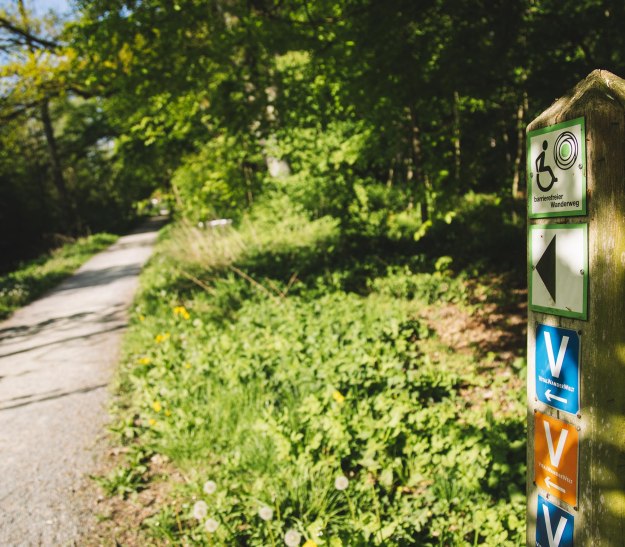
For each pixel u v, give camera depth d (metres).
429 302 7.66
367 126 8.05
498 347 5.80
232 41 6.49
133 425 4.83
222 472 3.71
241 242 12.53
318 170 10.91
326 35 6.31
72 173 39.31
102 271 17.70
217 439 4.18
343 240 11.32
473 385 4.96
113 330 8.82
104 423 4.93
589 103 1.35
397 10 5.35
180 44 6.83
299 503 3.22
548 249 1.54
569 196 1.44
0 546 3.27
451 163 6.69
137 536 3.28
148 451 4.27
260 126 7.53
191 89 7.62
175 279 11.04
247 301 7.96
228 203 16.66
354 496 3.27
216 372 5.21
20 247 28.81
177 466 4.04
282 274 9.88
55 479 4.02
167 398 4.86
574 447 1.50
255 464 3.70
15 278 16.25
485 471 3.30
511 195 8.38
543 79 5.85
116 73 7.30
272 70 7.68
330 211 12.77
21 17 14.59
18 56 15.02
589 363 1.43
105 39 6.77
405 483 3.46
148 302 9.53
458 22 5.61
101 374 6.46
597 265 1.38
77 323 9.82
